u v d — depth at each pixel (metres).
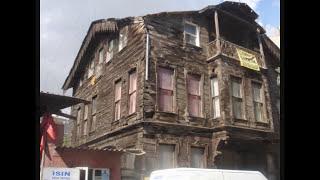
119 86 17.09
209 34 17.91
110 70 17.97
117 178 13.37
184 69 16.28
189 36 17.16
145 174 13.90
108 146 16.55
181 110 15.60
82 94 20.94
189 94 16.23
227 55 16.92
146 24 15.63
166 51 15.89
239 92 17.22
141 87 14.95
